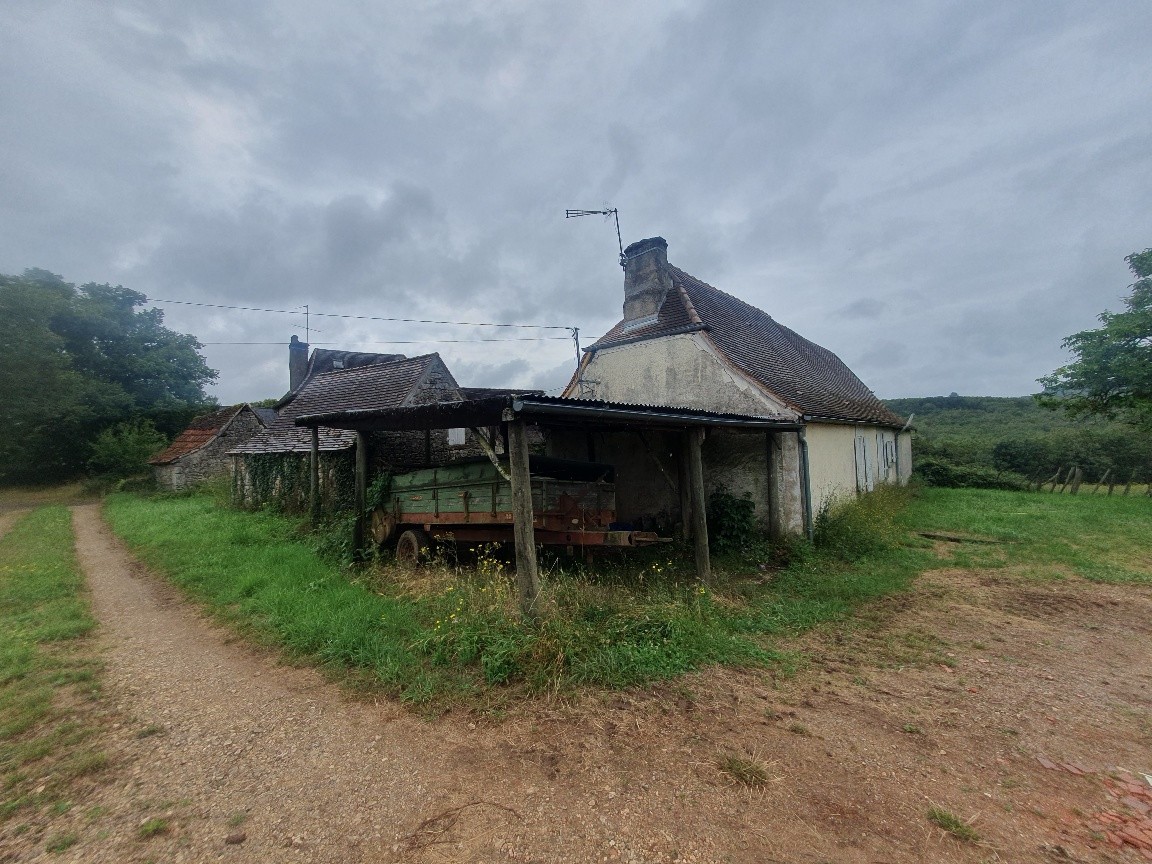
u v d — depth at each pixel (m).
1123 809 2.91
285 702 4.32
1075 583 7.93
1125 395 17.86
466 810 2.93
